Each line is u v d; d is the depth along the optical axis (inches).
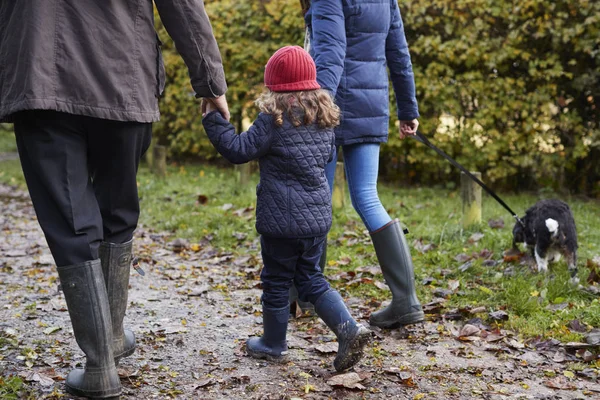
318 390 114.4
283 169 119.6
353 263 201.3
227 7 376.8
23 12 96.3
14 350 131.3
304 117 118.6
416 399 112.7
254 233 244.1
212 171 409.7
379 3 141.4
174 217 278.4
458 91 320.5
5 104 97.2
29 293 176.7
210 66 107.3
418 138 173.3
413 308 146.3
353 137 142.4
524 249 207.8
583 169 322.3
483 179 342.6
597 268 182.7
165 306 166.9
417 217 266.8
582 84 302.2
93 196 104.3
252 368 124.9
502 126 323.0
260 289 184.4
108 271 113.3
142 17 103.5
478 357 133.0
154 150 383.2
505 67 313.9
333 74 133.4
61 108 95.8
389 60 153.0
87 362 105.1
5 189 376.2
